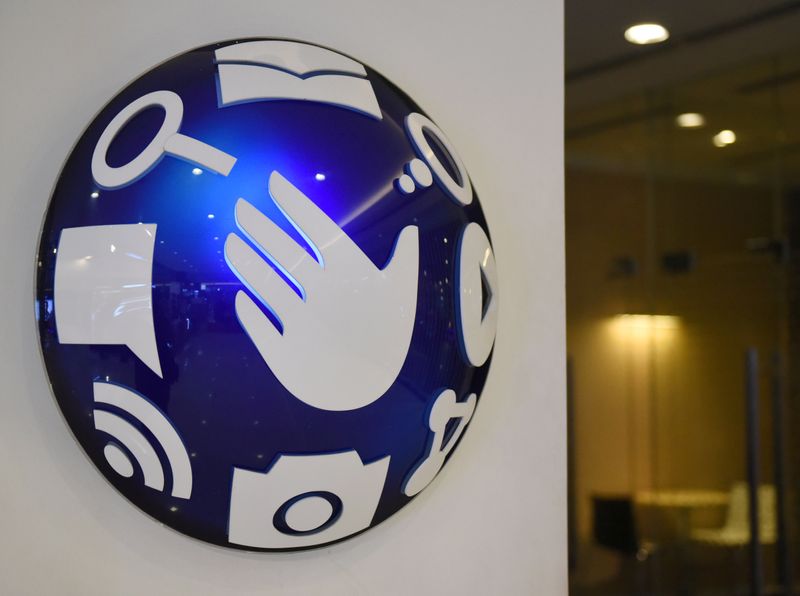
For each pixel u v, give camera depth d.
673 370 4.41
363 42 1.18
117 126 0.93
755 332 4.36
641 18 3.19
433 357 1.00
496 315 1.12
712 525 4.33
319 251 0.91
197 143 0.90
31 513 0.98
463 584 1.21
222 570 1.05
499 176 1.28
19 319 0.99
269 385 0.89
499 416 1.25
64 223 0.90
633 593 4.29
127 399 0.88
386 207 0.96
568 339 4.30
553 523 1.29
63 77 1.02
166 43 1.07
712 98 4.23
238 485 0.91
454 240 1.03
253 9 1.11
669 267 4.42
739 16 3.21
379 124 1.00
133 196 0.89
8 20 0.99
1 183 0.99
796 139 4.14
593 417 4.31
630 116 4.38
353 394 0.93
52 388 0.92
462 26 1.25
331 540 1.00
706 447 4.39
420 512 1.18
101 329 0.88
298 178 0.91
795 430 4.28
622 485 4.33
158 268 0.87
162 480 0.91
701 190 4.39
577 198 4.36
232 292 0.88
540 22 1.32
